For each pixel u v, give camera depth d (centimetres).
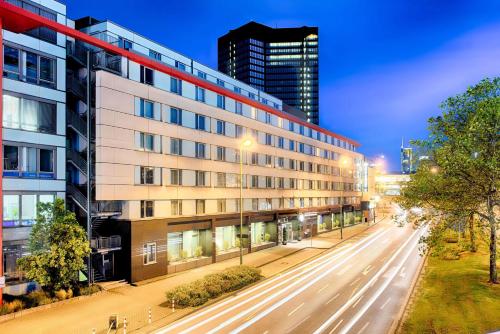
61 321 2262
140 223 3262
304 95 18300
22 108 2803
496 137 2397
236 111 4828
